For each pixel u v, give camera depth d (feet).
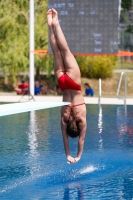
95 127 46.39
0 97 76.18
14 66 96.27
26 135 41.60
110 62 111.24
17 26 95.20
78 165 30.91
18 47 95.71
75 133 27.68
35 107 25.39
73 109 27.40
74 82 26.86
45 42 97.19
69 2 68.49
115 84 109.70
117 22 67.87
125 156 33.76
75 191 25.04
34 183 26.61
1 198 23.81
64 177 27.94
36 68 103.86
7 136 41.04
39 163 31.14
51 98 74.69
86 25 68.54
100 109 60.75
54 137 40.55
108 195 24.17
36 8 98.22
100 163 31.58
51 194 24.52
